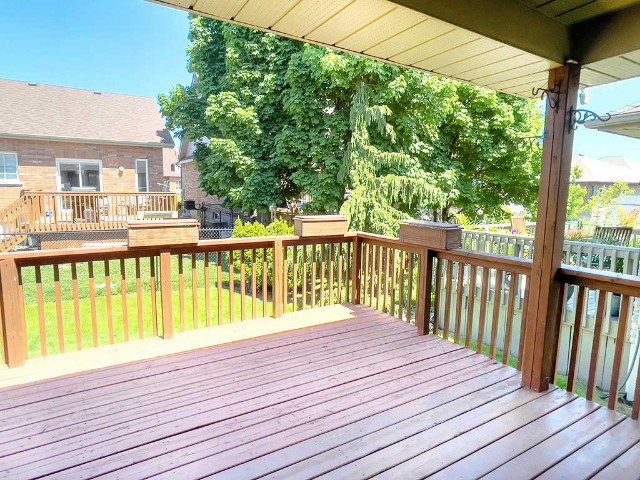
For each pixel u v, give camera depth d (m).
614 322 4.05
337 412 2.31
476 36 2.05
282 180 10.70
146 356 3.07
